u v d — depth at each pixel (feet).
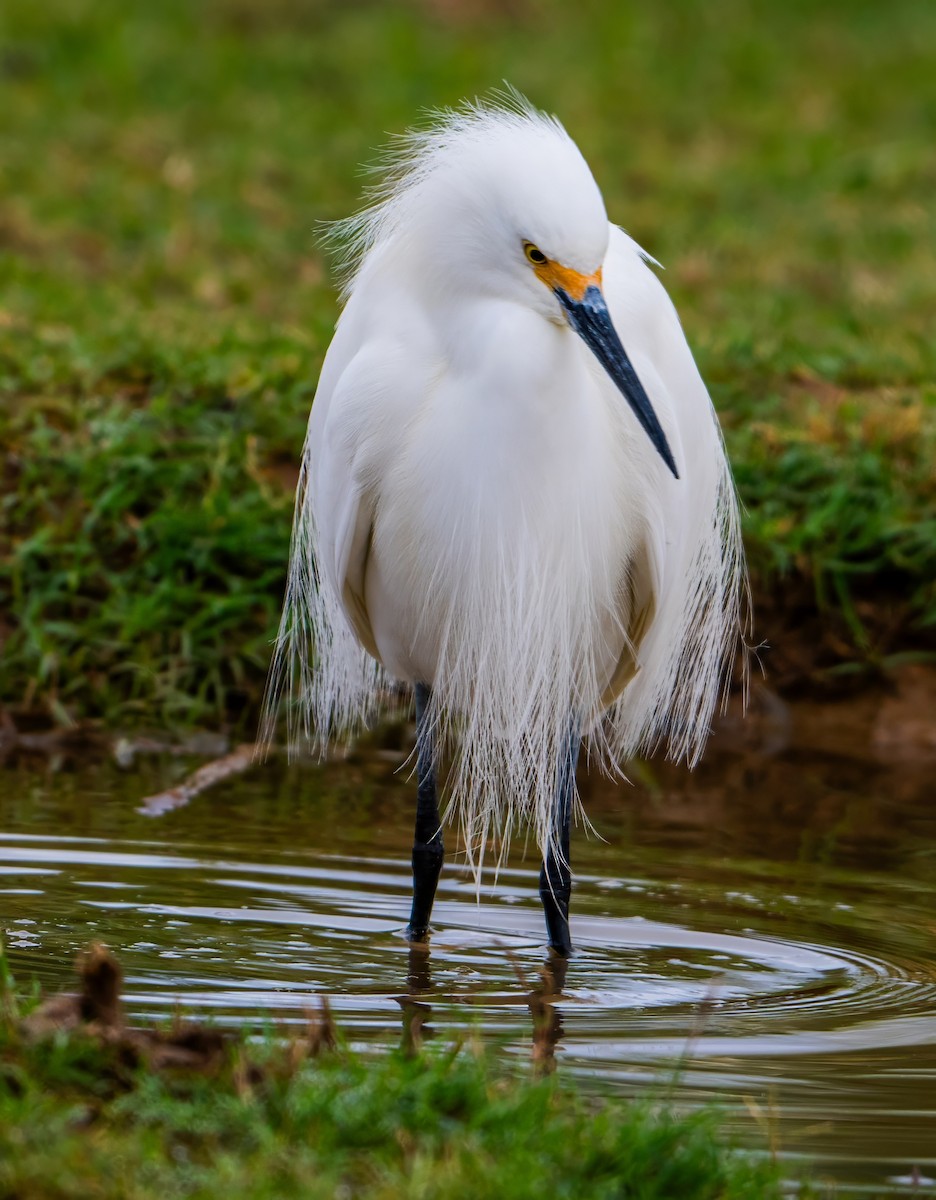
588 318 22.11
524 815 29.89
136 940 23.57
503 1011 21.47
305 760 34.65
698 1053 19.79
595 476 23.34
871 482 40.24
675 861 29.12
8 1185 14.42
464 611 24.04
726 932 25.32
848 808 32.76
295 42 82.23
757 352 46.96
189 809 30.71
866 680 38.22
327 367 26.12
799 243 62.75
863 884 27.91
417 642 25.61
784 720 37.63
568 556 23.50
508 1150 15.55
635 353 24.36
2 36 76.54
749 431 41.42
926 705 37.86
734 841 30.42
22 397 41.47
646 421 21.76
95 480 38.50
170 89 74.28
